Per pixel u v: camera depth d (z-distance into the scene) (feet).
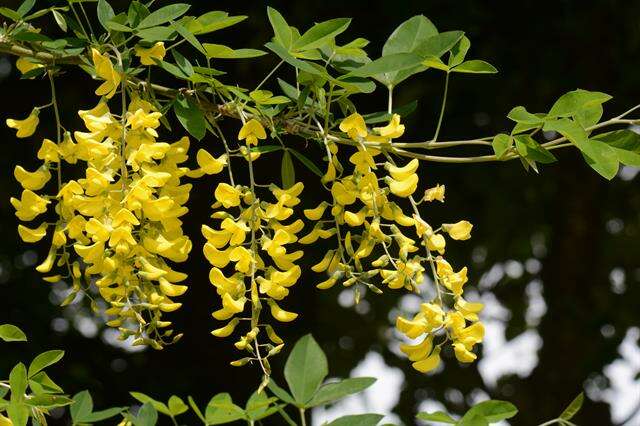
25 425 7.75
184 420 22.48
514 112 7.63
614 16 23.06
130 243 7.09
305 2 20.42
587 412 26.02
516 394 26.63
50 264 7.68
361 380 8.86
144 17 7.89
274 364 22.21
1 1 19.03
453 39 7.80
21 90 21.70
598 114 7.95
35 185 7.78
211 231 7.26
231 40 20.66
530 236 28.14
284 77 20.83
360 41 8.23
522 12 21.80
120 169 7.61
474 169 23.66
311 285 22.49
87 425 9.29
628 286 29.48
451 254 26.94
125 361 23.36
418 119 22.27
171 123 18.88
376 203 7.56
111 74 7.54
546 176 26.00
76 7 18.52
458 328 7.18
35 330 23.35
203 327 22.20
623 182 27.96
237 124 20.01
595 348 26.20
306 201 21.13
